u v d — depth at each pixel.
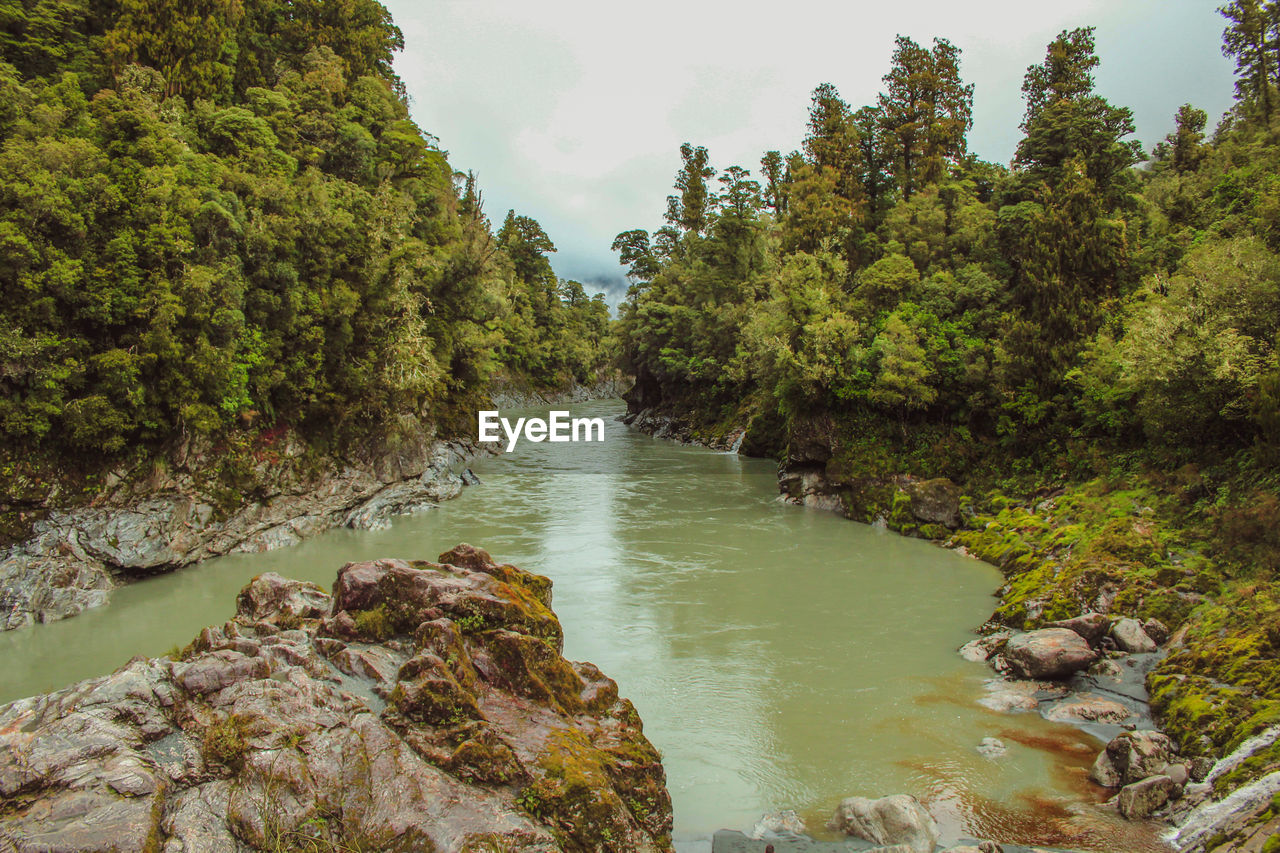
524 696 8.63
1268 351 16.86
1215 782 8.74
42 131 18.88
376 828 6.58
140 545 18.84
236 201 21.84
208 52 27.86
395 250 28.53
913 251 35.22
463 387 44.38
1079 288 25.17
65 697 7.63
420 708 7.85
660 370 62.97
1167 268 26.08
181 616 16.50
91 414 17.91
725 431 53.72
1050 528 20.59
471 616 9.30
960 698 12.53
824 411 30.66
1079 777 9.88
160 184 19.52
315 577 19.39
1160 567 15.47
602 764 7.85
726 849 8.35
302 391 24.52
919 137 43.69
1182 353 17.47
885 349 28.28
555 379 102.62
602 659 14.20
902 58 44.03
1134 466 20.62
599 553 22.31
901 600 17.84
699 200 70.19
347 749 7.29
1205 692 10.83
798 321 32.47
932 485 25.14
